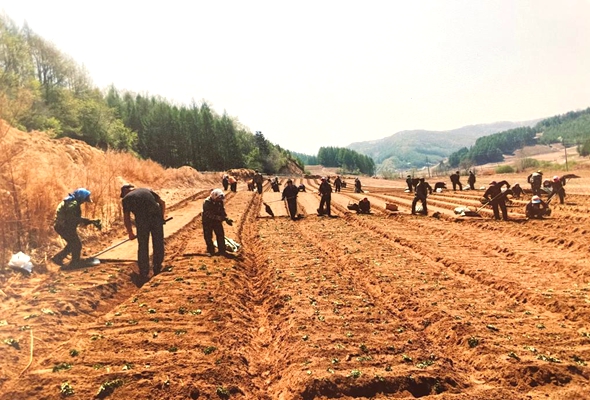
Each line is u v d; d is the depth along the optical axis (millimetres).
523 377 5238
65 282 9242
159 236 11148
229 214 23797
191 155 105750
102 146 60875
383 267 11125
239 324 7285
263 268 11680
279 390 5215
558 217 18984
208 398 4801
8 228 10977
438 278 10062
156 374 5121
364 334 6660
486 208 23656
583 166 68188
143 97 115688
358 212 25219
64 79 58719
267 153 135250
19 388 4789
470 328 6703
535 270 10656
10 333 6414
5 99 18656
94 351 5848
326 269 11148
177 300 8117
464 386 5168
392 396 4922
